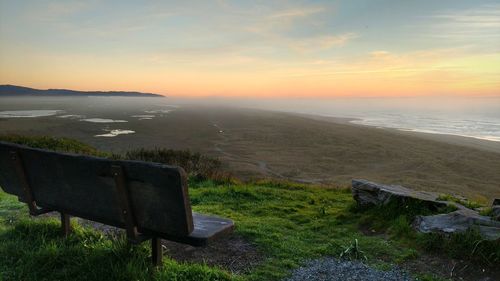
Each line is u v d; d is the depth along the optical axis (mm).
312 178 38312
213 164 17094
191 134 87000
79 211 4188
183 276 3838
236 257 4984
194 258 4918
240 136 84688
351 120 154750
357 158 53656
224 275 4031
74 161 3734
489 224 5406
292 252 5223
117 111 193000
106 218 3922
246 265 4707
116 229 5883
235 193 10000
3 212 6770
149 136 79500
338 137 82562
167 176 3029
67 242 4590
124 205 3434
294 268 4633
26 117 131250
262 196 9914
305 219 7516
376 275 4465
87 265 3906
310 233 6383
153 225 3424
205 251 5191
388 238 6074
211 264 4719
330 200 10055
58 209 4469
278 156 54594
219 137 81812
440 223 5746
